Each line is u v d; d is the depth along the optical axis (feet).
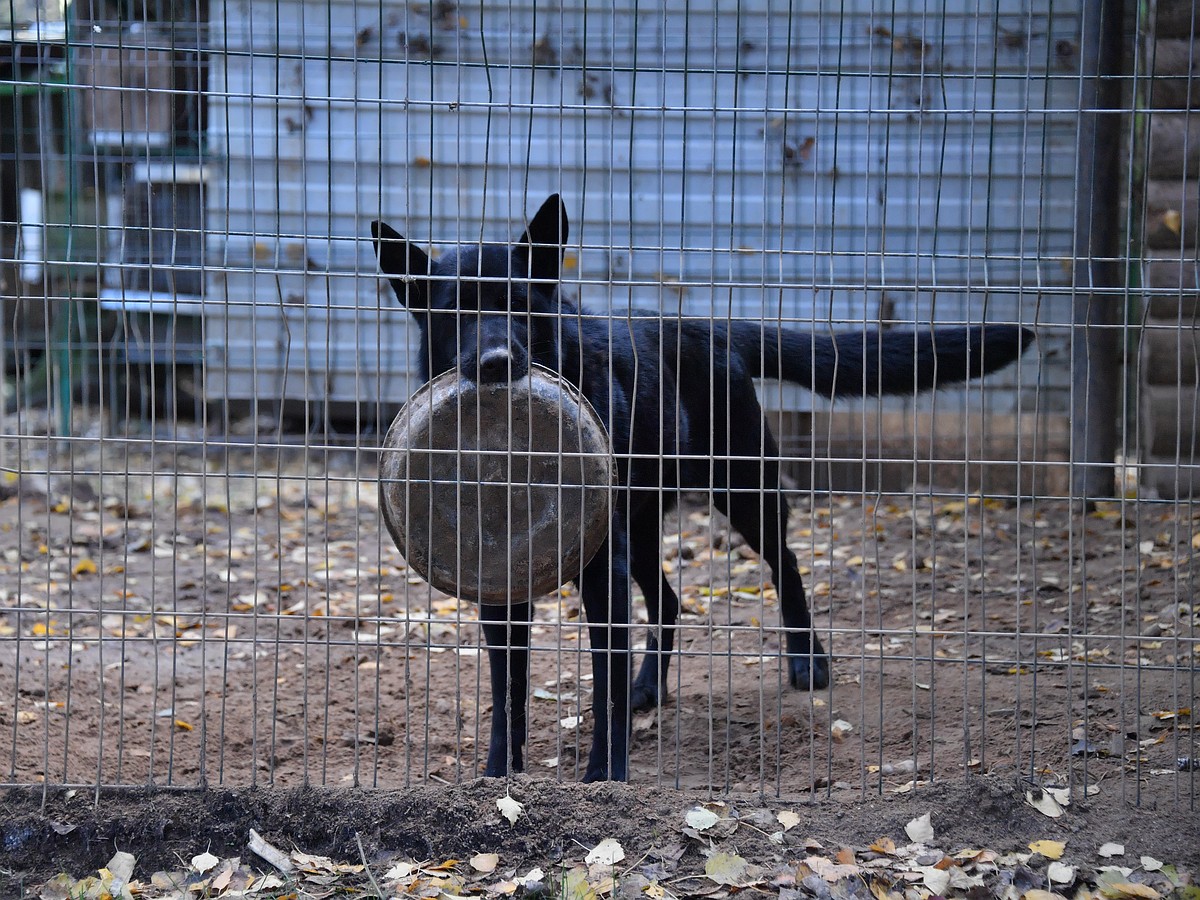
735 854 9.84
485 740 14.10
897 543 22.75
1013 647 16.30
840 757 12.82
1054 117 26.18
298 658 17.37
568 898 9.27
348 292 29.04
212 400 30.66
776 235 27.45
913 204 26.91
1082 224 22.84
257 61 27.78
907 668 15.61
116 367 32.83
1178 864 9.73
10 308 32.01
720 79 26.99
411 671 16.66
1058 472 26.45
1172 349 23.26
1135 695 13.50
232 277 29.12
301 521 26.04
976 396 26.91
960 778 10.99
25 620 18.92
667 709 14.84
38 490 27.43
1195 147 22.88
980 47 26.23
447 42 27.30
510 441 10.78
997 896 9.29
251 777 12.53
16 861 10.50
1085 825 10.34
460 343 11.28
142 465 30.55
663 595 14.85
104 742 13.55
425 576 11.31
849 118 26.86
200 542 24.25
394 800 10.62
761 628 10.92
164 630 18.79
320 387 29.71
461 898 9.32
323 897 9.59
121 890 9.75
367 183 28.17
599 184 27.66
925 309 26.99
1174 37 22.84
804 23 26.68
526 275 12.22
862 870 9.56
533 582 11.21
